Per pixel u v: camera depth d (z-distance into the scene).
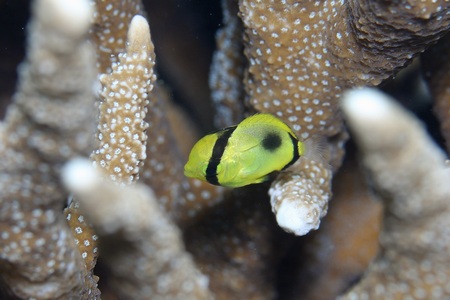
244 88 0.20
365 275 0.16
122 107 0.17
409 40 0.17
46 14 0.12
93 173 0.13
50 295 0.15
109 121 0.17
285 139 0.17
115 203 0.13
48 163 0.14
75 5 0.12
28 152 0.14
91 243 0.16
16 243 0.14
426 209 0.14
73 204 0.16
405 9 0.16
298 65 0.18
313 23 0.18
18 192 0.14
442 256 0.15
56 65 0.12
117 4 0.19
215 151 0.18
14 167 0.14
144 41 0.17
